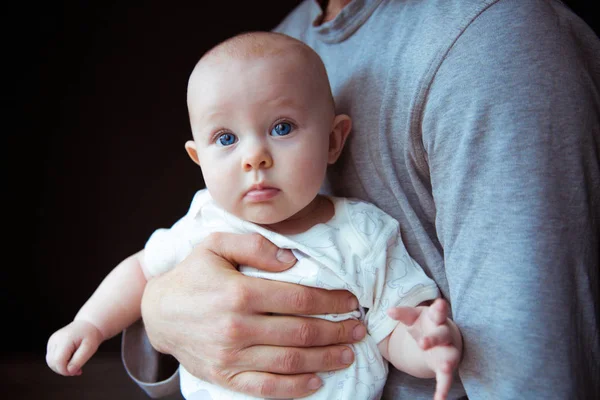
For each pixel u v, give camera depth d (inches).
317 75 34.4
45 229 84.8
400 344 31.3
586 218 26.2
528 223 25.5
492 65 27.1
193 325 32.5
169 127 86.9
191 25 86.8
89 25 84.4
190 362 33.4
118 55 85.4
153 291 35.6
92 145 85.4
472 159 27.2
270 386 31.0
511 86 26.6
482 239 26.7
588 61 30.1
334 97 37.5
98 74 85.0
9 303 84.0
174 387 40.9
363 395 31.8
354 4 36.7
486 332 26.0
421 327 26.4
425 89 29.5
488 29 28.0
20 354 79.7
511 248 25.7
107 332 39.1
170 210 87.4
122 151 86.1
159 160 86.9
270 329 31.1
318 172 33.3
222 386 32.4
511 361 25.0
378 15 35.6
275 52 33.7
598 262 27.3
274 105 32.4
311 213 35.7
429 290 31.9
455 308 27.9
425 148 30.1
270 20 88.7
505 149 26.3
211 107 32.9
